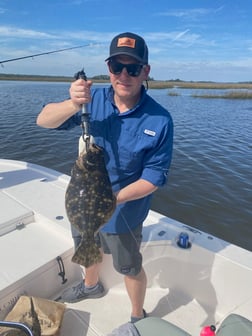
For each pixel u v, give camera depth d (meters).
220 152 10.98
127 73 1.78
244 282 2.28
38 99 26.56
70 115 1.84
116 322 2.40
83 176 1.72
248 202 6.88
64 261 2.51
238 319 1.73
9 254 2.43
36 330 1.99
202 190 7.45
